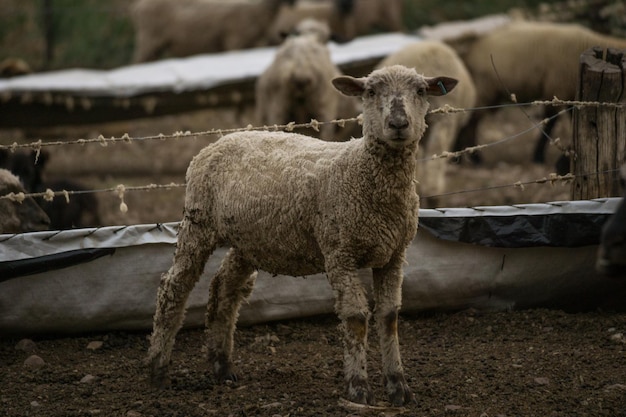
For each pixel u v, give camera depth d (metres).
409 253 10.00
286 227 7.84
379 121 7.41
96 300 9.73
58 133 20.56
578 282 10.15
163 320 8.36
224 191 8.16
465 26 20.22
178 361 9.27
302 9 27.47
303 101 16.72
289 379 8.55
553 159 19.84
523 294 10.23
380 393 8.12
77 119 19.47
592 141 10.23
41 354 9.41
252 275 8.72
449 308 10.25
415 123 7.48
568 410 7.65
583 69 10.40
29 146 9.40
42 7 31.14
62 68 26.73
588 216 9.78
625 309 10.27
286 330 10.07
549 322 9.91
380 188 7.44
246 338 9.87
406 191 7.55
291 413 7.62
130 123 23.30
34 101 19.08
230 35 27.39
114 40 30.34
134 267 9.76
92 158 21.25
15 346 9.58
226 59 21.70
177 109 19.67
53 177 19.05
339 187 7.55
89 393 8.23
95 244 9.62
